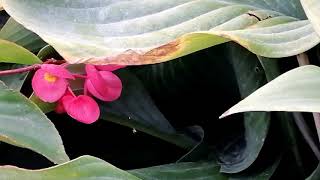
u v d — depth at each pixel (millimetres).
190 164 320
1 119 255
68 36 273
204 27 282
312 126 337
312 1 213
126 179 236
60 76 279
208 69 362
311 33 257
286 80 206
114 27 284
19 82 319
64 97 291
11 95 260
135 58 246
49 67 280
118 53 257
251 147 317
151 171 308
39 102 295
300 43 252
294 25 270
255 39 250
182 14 288
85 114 288
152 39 277
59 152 246
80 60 247
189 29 282
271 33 261
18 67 327
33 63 295
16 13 282
